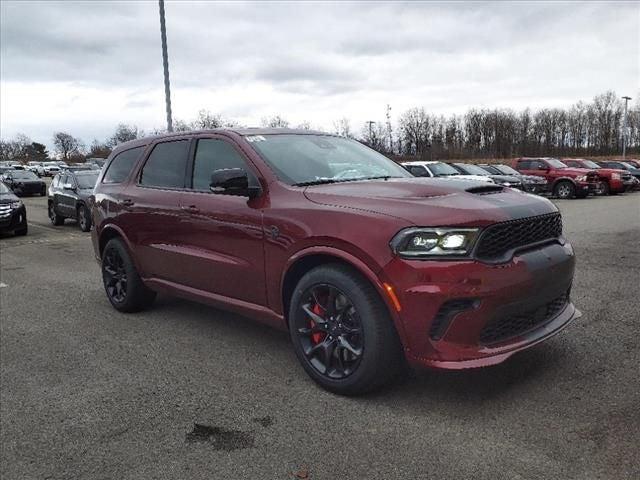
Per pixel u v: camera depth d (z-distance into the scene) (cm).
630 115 8238
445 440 301
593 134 8412
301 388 378
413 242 317
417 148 7869
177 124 4472
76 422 343
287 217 378
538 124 8400
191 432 325
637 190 2825
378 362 338
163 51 1791
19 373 429
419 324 316
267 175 410
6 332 538
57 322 566
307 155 445
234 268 424
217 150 461
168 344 481
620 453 280
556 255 354
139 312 586
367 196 357
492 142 8200
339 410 342
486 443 296
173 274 494
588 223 1312
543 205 365
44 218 1933
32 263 968
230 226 423
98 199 596
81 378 413
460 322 313
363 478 271
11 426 342
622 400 337
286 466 285
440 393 356
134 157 566
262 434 318
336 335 359
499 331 327
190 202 463
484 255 318
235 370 415
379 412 336
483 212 322
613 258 814
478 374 382
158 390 385
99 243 604
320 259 369
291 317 383
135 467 291
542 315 354
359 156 484
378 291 329
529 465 274
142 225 521
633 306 541
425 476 270
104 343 491
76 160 9819
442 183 383
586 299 573
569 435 299
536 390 354
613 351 417
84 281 781
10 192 1447
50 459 302
